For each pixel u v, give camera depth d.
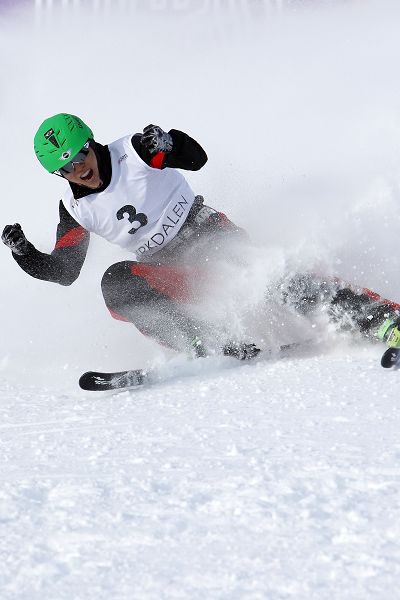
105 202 10.30
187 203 10.67
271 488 5.27
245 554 4.36
